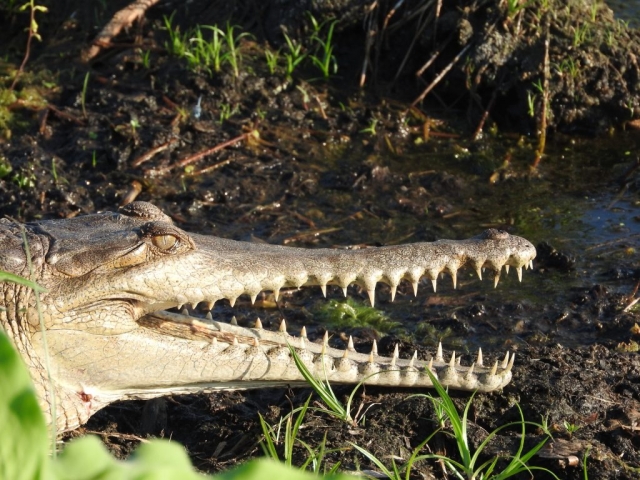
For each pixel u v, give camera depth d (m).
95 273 6.10
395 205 10.51
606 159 11.70
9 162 10.78
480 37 12.19
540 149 11.71
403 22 12.66
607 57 12.32
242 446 6.42
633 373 7.18
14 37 13.36
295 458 6.04
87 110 11.78
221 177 10.91
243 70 12.36
